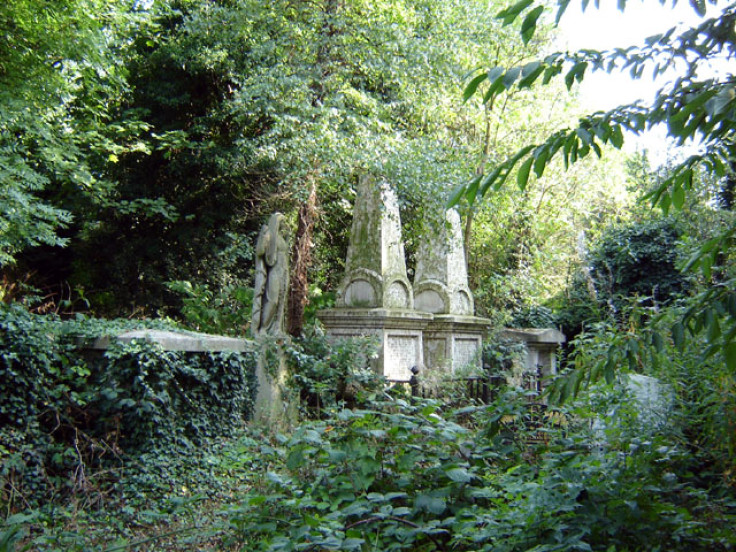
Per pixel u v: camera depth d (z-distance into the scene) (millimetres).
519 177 3463
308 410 11109
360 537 4398
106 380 8164
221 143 17672
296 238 14984
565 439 5395
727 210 10641
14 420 7414
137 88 17672
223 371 9180
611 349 4121
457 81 14727
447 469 4828
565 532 4078
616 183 19344
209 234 17641
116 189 16953
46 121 13172
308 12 14516
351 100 14648
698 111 3188
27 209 11719
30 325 7809
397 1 14336
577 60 3281
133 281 17781
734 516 4473
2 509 6621
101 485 7352
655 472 4980
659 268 17125
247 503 5051
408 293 13992
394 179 12820
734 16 3186
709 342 3672
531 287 17859
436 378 11633
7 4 11078
